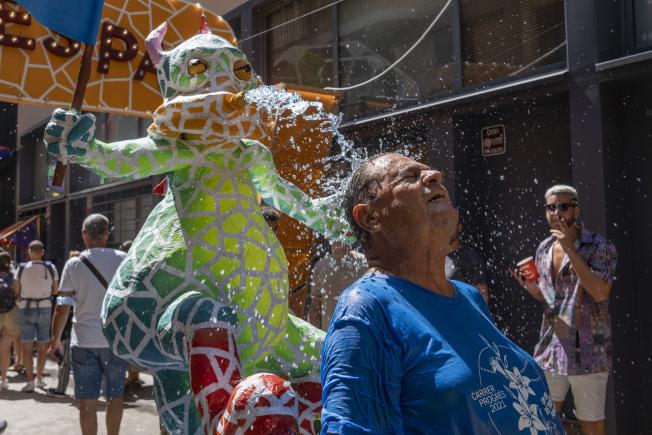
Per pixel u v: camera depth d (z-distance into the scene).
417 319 1.45
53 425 6.18
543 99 5.70
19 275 8.12
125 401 7.05
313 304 4.82
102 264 4.78
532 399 1.50
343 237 2.91
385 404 1.38
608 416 4.92
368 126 7.06
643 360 5.12
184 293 2.35
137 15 5.45
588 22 5.20
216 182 2.52
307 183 4.74
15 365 9.52
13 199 16.06
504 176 6.15
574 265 3.96
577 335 4.03
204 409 1.99
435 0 6.79
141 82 5.49
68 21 2.50
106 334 2.46
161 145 2.49
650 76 4.98
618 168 5.21
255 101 2.49
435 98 6.57
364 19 7.59
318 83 8.16
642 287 5.14
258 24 9.02
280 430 1.68
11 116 15.20
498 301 6.12
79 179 15.06
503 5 6.11
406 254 1.61
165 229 2.49
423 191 1.59
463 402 1.39
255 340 2.42
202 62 2.55
